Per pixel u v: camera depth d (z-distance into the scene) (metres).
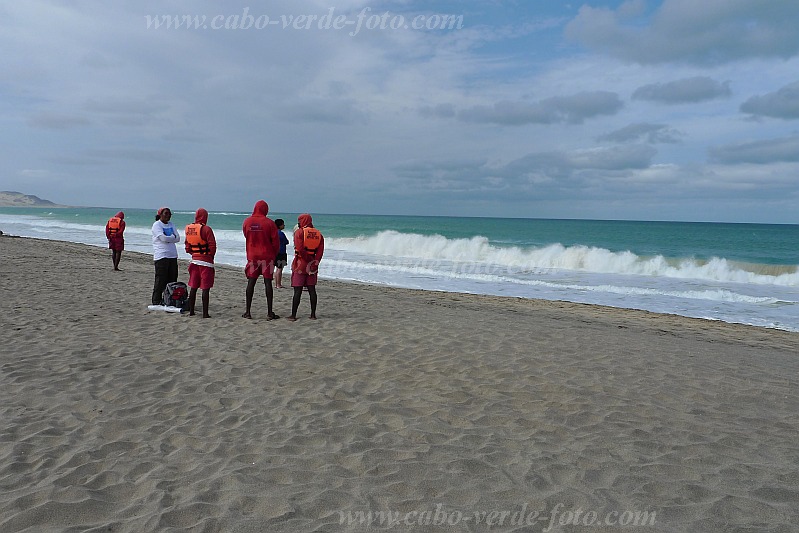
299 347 7.55
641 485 3.81
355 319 9.76
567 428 4.85
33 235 41.50
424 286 18.80
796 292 18.33
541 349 7.77
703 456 4.34
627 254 24.73
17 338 7.54
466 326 9.36
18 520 3.16
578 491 3.70
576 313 13.20
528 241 47.56
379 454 4.23
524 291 18.03
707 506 3.54
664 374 6.72
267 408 5.19
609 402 5.58
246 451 4.22
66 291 11.94
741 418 5.26
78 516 3.23
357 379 6.17
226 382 5.93
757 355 8.34
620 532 3.21
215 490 3.58
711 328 11.76
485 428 4.81
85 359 6.64
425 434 4.64
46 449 4.16
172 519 3.21
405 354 7.30
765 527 3.30
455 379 6.25
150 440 4.40
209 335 8.12
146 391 5.58
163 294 10.20
